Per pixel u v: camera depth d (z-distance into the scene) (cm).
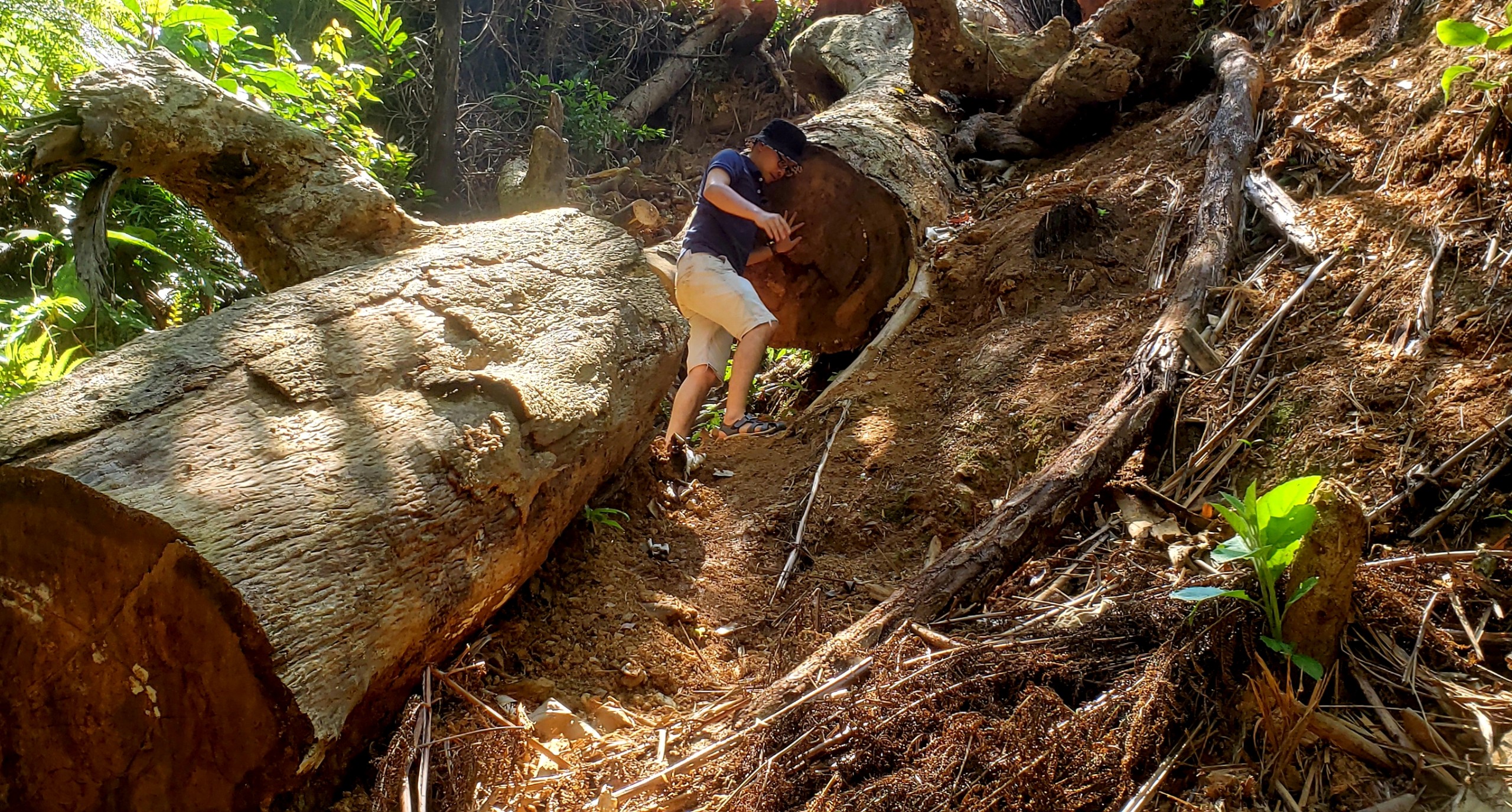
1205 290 388
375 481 237
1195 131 545
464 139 834
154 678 208
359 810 229
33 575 206
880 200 512
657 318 362
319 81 568
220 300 450
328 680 208
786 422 473
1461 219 358
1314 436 308
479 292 318
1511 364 296
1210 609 234
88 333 367
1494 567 248
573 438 299
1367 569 243
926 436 404
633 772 233
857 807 203
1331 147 452
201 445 223
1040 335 429
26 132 322
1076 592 293
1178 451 337
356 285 300
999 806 198
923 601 274
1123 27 626
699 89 1003
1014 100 676
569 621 306
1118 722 216
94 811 220
